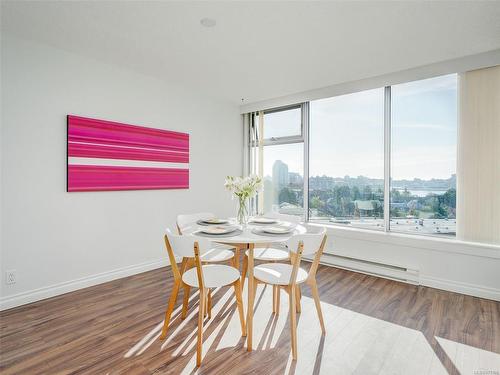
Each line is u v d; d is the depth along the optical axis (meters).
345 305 2.57
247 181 2.55
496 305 2.56
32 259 2.57
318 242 1.94
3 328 2.12
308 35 2.42
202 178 4.18
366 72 3.25
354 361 1.78
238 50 2.73
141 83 3.38
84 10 2.08
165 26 2.30
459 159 2.90
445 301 2.66
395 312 2.44
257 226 2.59
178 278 2.01
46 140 2.64
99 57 2.92
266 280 1.95
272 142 4.56
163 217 3.66
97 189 2.96
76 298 2.66
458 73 2.89
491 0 1.92
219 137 4.45
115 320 2.25
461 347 1.93
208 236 2.12
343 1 1.94
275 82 3.62
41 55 2.60
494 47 2.61
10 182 2.44
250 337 1.87
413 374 1.67
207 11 2.08
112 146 3.09
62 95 2.74
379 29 2.31
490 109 2.73
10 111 2.43
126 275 3.26
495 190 2.71
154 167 3.50
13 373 1.63
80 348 1.88
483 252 2.70
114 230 3.16
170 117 3.71
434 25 2.24
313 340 2.00
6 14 2.12
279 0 1.95
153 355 1.81
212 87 3.86
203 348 1.89
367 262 3.45
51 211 2.68
